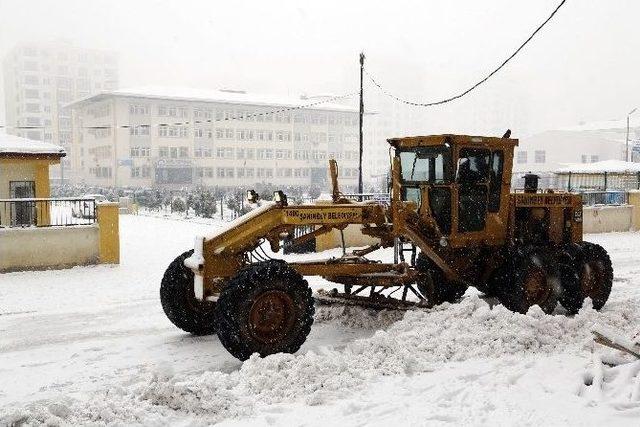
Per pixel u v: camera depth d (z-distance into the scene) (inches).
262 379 202.7
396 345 231.9
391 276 277.4
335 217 263.0
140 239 721.6
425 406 186.4
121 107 2519.7
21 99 4237.2
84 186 2335.1
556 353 239.1
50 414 169.8
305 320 240.8
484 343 241.4
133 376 216.5
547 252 315.6
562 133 2689.5
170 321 290.5
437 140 292.5
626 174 1075.9
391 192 305.7
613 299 363.9
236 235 251.0
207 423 177.3
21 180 666.2
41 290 392.2
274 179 2901.1
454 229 293.4
